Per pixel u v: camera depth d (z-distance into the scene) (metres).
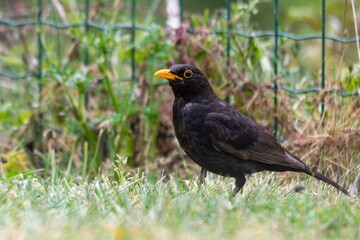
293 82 13.10
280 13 18.39
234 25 12.82
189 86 10.66
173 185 10.05
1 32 16.00
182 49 12.80
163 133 13.03
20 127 13.49
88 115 13.07
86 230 7.95
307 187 10.86
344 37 12.64
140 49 12.80
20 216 8.37
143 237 7.65
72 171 12.23
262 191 10.05
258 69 13.03
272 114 12.43
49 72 12.80
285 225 8.33
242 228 8.19
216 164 10.68
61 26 13.71
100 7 14.45
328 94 12.04
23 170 12.51
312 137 11.89
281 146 10.80
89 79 12.73
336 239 8.05
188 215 8.50
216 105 10.70
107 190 9.67
